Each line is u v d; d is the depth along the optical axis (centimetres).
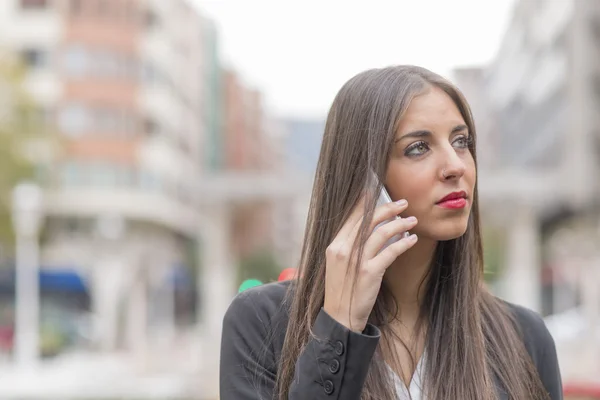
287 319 176
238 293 186
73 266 3412
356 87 169
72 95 3716
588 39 3697
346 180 165
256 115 7612
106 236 3195
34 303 2188
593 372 768
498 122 6241
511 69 5331
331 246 159
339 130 169
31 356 2120
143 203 3850
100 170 3750
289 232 10175
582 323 1689
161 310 4619
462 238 176
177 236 4966
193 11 4956
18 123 2588
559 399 188
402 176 162
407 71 169
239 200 3522
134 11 3797
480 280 183
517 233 3538
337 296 156
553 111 4088
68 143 3108
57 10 3722
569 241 3284
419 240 171
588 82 3681
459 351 170
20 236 2266
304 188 3478
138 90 3822
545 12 4112
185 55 4750
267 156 8488
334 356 152
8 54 2630
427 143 163
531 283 3509
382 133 161
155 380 1483
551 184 3372
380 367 166
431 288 178
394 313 176
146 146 3931
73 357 2322
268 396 170
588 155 3634
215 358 1934
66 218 3672
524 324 188
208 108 5509
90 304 3425
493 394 167
